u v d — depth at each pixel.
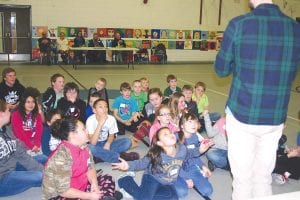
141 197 2.50
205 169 2.91
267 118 1.81
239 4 13.94
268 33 1.70
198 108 4.61
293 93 7.72
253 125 1.82
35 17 11.86
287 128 4.75
